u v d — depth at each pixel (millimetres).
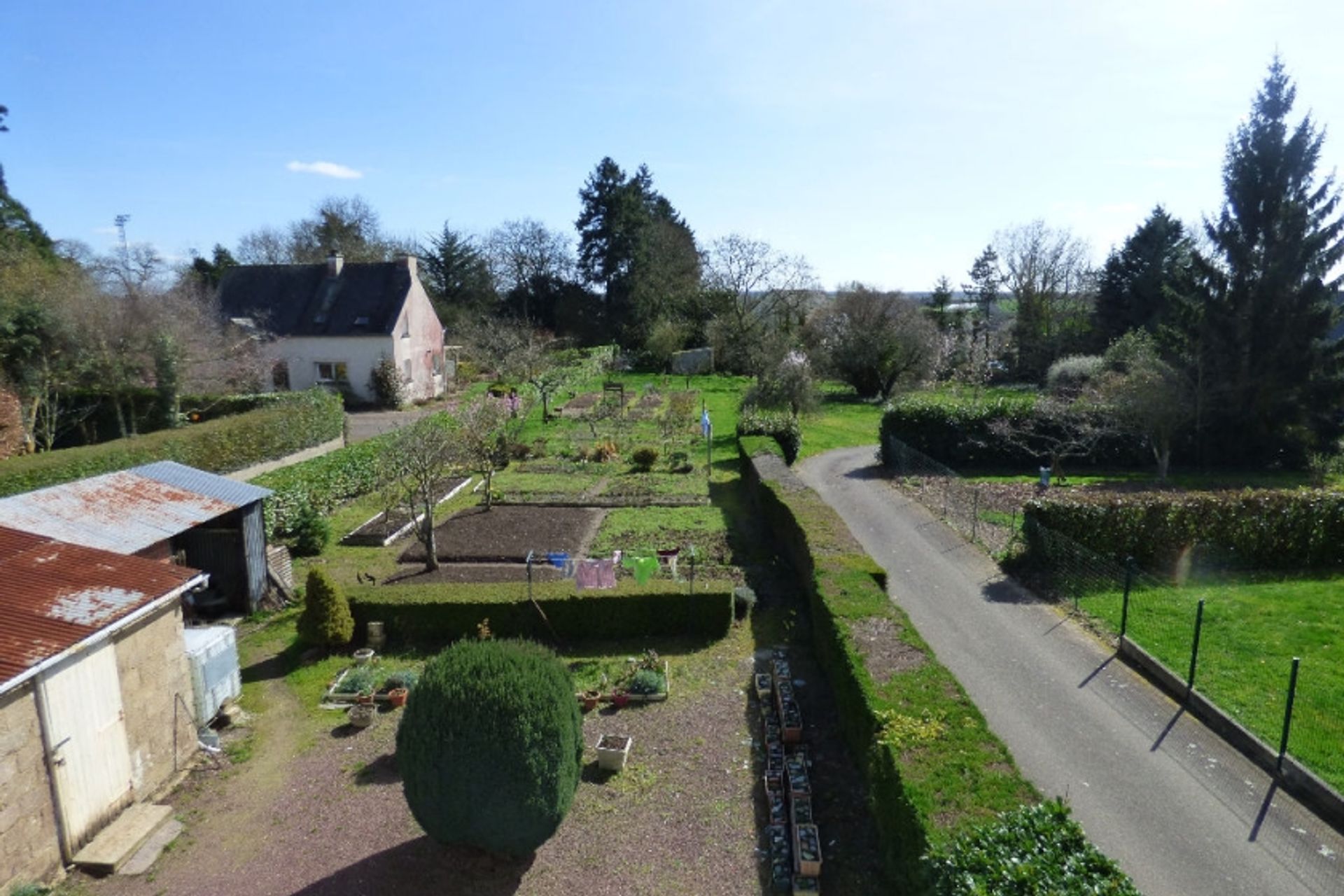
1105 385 30469
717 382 53812
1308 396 28438
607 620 14828
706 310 62531
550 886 8609
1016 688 12344
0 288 28094
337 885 8703
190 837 9648
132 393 31812
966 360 49750
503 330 53531
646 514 22594
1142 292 49688
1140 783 9891
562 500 24266
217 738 11648
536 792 8289
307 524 19562
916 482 26109
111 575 10508
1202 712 11508
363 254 70188
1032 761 10375
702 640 14719
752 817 9742
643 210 69625
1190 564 17703
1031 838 6539
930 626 14672
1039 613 15273
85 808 9297
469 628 14742
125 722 9992
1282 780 9953
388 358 43250
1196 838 8875
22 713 8469
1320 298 28453
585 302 70438
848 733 10773
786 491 20203
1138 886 8133
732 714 12180
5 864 8250
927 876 6668
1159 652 13242
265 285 45906
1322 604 15234
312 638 14141
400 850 9258
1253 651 13172
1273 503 17719
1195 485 26203
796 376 37750
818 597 13547
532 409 39625
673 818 9742
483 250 71750
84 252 39531
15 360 27719
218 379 35969
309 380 43875
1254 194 28484
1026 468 29062
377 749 11477
